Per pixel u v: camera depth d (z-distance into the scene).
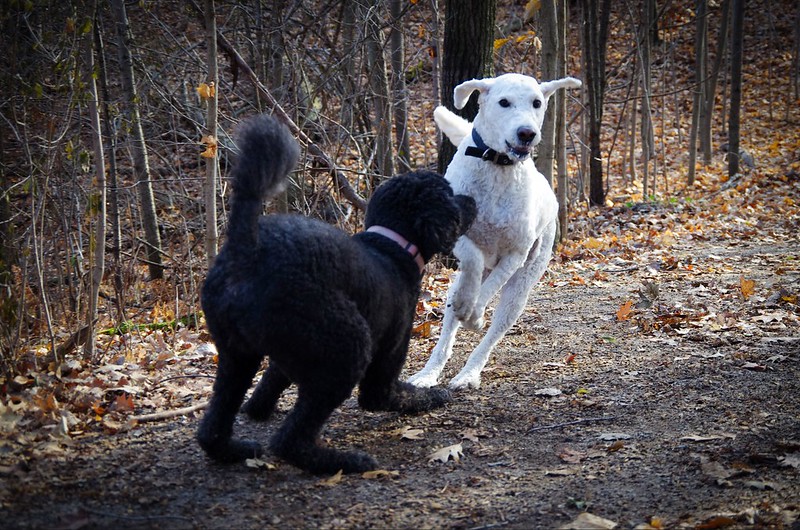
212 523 3.10
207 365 5.35
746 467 3.64
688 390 4.75
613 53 20.64
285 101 8.77
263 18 9.57
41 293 5.06
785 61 21.42
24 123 5.28
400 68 10.46
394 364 3.99
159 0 10.12
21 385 4.47
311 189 8.91
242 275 3.23
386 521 3.17
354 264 3.42
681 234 10.68
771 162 15.56
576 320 6.55
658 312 6.55
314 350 3.30
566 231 10.20
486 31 8.00
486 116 4.75
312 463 3.54
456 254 4.60
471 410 4.57
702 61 15.50
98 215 5.09
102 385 4.64
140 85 9.18
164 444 3.94
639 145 17.09
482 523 3.16
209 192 5.91
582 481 3.58
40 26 5.71
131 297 7.80
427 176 3.89
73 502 3.22
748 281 7.05
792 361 5.20
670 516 3.21
